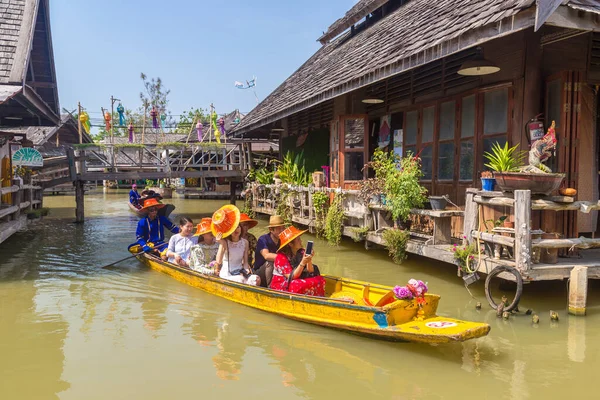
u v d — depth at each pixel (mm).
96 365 4742
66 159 17094
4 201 11633
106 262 9758
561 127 6945
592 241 5934
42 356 4965
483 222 6504
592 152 7633
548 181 5723
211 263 7785
